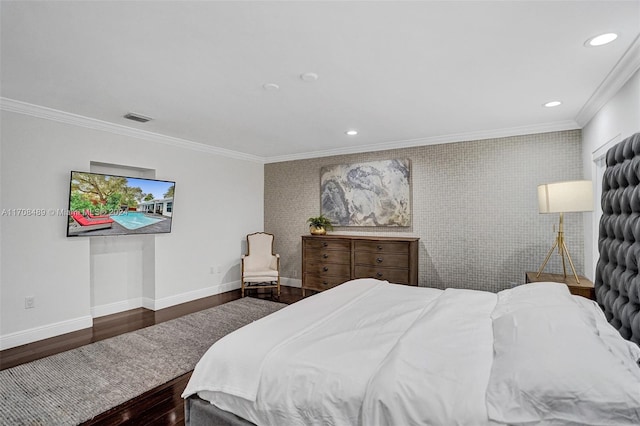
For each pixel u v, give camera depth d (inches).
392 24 72.2
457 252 175.3
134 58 88.0
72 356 118.0
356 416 51.3
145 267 181.6
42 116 132.6
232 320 157.5
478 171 169.5
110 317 163.3
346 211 209.2
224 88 108.9
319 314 84.0
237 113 135.9
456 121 147.8
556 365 46.2
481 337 66.1
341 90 110.9
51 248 136.9
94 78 100.9
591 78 100.7
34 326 132.0
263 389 58.9
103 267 168.1
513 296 85.0
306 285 202.7
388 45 81.4
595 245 131.1
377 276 179.5
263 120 146.0
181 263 189.3
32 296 131.6
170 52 84.7
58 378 102.3
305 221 226.5
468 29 74.2
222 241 213.8
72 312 143.0
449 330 69.2
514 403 44.6
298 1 64.0
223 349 67.1
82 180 143.9
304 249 203.5
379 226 198.4
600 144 119.4
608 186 90.3
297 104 125.0
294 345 65.4
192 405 67.2
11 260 126.3
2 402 89.4
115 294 172.7
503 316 69.5
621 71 92.9
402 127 157.9
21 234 128.7
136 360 115.0
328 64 91.8
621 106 98.4
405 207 189.0
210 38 78.0
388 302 95.3
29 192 130.5
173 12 67.6
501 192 164.1
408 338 63.3
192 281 195.5
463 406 45.5
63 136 139.8
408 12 67.7
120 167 168.7
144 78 101.0
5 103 120.7
